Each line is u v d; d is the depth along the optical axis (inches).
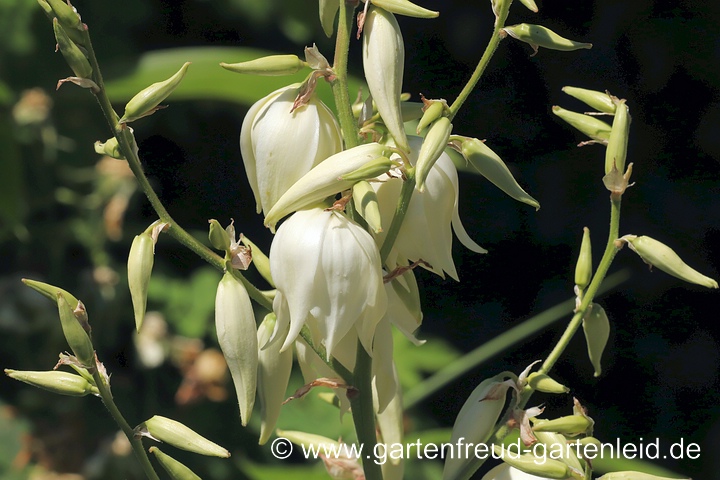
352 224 36.6
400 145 36.4
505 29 36.7
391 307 38.3
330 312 36.3
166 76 53.1
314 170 36.3
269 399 38.5
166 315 67.5
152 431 37.0
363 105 37.8
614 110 37.8
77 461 63.3
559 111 38.1
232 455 66.1
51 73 69.2
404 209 36.8
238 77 52.5
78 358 36.7
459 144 37.1
